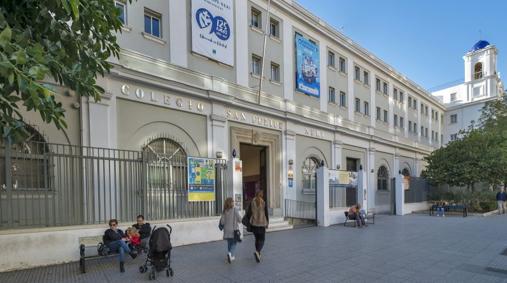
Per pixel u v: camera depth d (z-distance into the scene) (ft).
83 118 32.94
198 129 44.19
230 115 48.78
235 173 39.27
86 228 27.12
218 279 21.50
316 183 54.03
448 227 50.26
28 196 27.17
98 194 30.32
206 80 45.37
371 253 29.99
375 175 84.89
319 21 67.41
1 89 11.07
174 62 41.98
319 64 67.97
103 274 22.62
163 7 41.52
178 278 21.70
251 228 26.55
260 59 55.42
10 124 12.63
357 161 79.87
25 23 12.96
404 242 36.09
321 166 53.98
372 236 40.63
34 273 22.93
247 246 33.47
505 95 115.55
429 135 122.72
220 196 38.40
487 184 83.92
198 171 36.63
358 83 81.25
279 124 57.36
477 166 79.10
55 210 28.40
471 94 156.35
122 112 36.42
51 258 25.14
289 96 60.13
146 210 32.65
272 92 56.75
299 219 53.98
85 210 30.32
